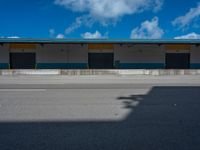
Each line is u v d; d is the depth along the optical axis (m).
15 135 5.41
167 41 35.28
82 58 39.12
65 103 9.41
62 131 5.68
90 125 6.18
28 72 30.11
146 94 12.00
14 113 7.57
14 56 38.78
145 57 39.53
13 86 15.98
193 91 13.27
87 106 8.75
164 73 30.44
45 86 15.96
